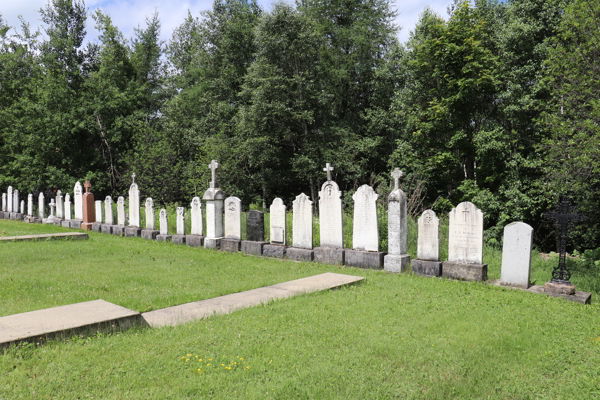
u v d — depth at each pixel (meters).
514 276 9.34
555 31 22.72
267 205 35.41
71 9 38.72
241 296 8.28
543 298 8.43
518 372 5.15
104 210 21.34
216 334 6.11
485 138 23.19
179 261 12.47
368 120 35.06
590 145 15.85
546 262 13.70
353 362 5.26
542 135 21.53
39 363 5.03
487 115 26.19
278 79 30.44
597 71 17.69
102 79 35.47
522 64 24.44
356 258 11.70
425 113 26.20
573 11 18.59
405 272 10.90
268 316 6.94
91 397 4.34
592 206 18.00
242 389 4.55
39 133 32.78
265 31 31.30
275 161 34.41
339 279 9.61
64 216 23.05
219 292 8.59
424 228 10.73
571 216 8.73
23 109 34.03
